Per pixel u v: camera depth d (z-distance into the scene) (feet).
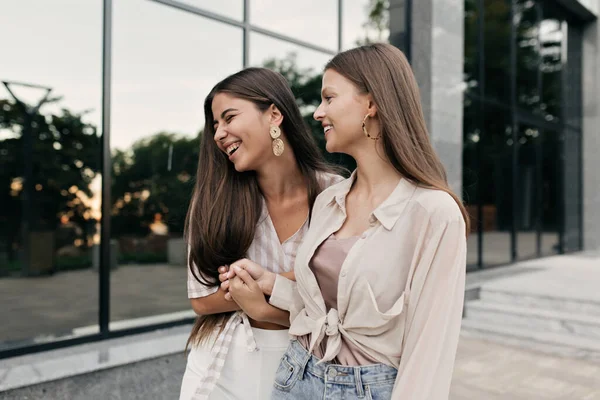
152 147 15.61
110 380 9.11
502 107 25.98
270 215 4.59
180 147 15.98
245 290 3.98
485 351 14.24
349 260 3.15
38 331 13.42
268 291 4.00
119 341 11.19
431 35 17.93
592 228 35.70
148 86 15.15
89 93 16.01
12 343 10.11
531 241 29.45
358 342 3.20
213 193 4.39
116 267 15.96
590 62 35.83
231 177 4.44
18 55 15.97
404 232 3.09
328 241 3.45
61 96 16.29
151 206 16.01
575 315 16.08
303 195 4.65
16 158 18.42
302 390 3.46
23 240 18.83
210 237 4.25
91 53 15.75
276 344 4.41
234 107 4.16
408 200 3.14
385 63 3.23
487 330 16.33
